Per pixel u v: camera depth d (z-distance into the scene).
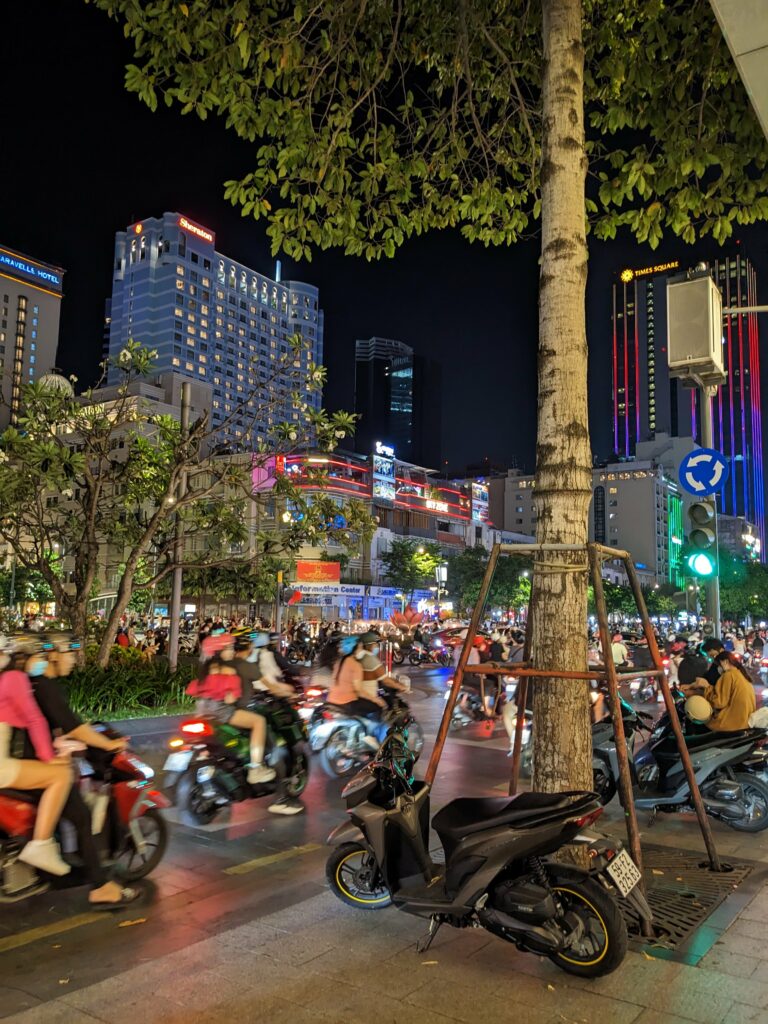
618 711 4.58
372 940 4.40
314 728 10.27
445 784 9.20
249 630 9.00
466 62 6.76
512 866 4.13
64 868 4.80
